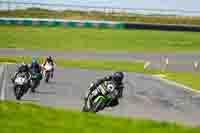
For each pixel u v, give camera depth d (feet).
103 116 100.83
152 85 341.41
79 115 98.17
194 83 372.17
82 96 248.11
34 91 254.88
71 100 229.45
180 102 250.37
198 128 91.86
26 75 216.54
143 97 263.29
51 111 99.50
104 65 536.42
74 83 322.14
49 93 255.29
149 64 562.25
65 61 569.23
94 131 82.02
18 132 76.13
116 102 151.74
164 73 472.44
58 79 350.23
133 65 552.82
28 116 90.27
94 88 151.64
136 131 84.43
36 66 254.06
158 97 267.59
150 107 223.92
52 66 333.21
